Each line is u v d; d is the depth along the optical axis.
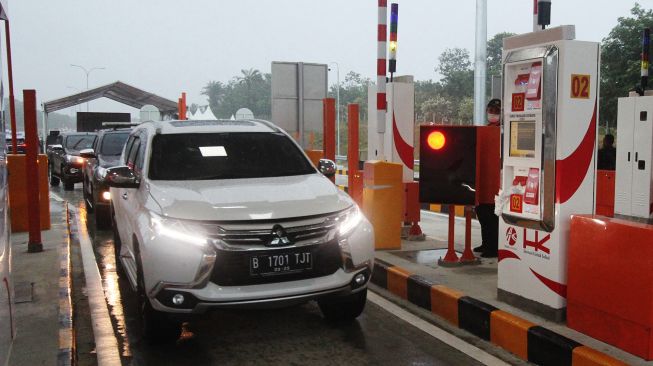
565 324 4.50
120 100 29.09
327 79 11.60
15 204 9.21
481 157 6.46
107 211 10.38
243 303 4.28
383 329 5.11
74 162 17.36
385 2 7.87
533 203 4.70
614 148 11.01
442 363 4.35
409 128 8.32
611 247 4.00
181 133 5.87
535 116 4.66
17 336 4.69
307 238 4.49
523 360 4.36
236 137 5.92
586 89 4.49
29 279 6.34
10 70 8.84
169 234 4.35
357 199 8.77
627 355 3.88
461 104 44.44
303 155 5.88
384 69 8.02
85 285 6.81
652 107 8.55
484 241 6.93
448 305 5.28
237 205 4.50
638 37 23.94
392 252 7.21
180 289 4.28
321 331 5.10
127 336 5.12
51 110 27.73
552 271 4.55
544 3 5.16
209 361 4.51
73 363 4.30
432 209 12.76
